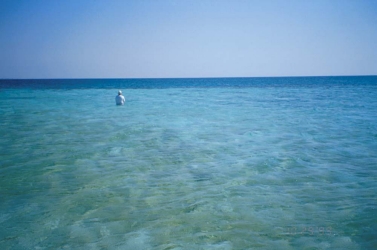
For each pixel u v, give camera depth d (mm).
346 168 7254
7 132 12141
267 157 8305
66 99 30016
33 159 8156
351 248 3850
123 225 4492
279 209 4988
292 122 14859
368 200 5336
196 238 4105
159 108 21641
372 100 27312
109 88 58594
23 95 36188
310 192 5742
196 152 8906
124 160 8055
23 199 5484
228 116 17156
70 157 8367
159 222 4570
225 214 4812
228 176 6711
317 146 9648
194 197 5523
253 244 3945
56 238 4148
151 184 6227
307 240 4035
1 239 4137
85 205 5211
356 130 12555
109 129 12891
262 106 22938
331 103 24812
